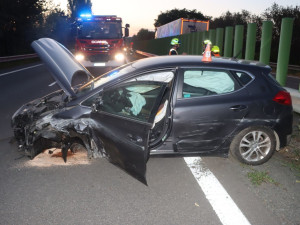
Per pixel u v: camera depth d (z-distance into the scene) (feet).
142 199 10.91
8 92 32.81
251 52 36.29
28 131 13.91
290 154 15.19
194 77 13.30
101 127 12.04
